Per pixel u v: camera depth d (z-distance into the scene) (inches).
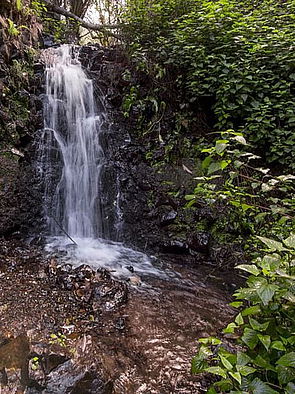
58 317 85.2
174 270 130.5
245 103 155.5
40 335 76.5
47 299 92.4
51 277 104.5
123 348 77.1
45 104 160.9
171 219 153.0
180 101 176.1
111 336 81.0
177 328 88.0
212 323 91.9
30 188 139.7
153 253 145.4
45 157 150.3
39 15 206.5
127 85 186.9
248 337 47.6
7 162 133.3
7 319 80.8
